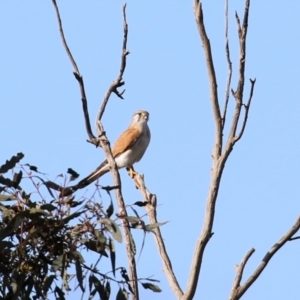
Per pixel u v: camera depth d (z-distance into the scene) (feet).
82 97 37.29
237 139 33.78
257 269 33.58
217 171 33.78
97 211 31.71
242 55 33.83
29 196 31.94
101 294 32.91
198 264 33.53
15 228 30.55
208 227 33.47
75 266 31.55
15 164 31.68
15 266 31.68
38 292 32.30
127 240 33.14
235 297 33.19
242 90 33.86
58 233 31.76
